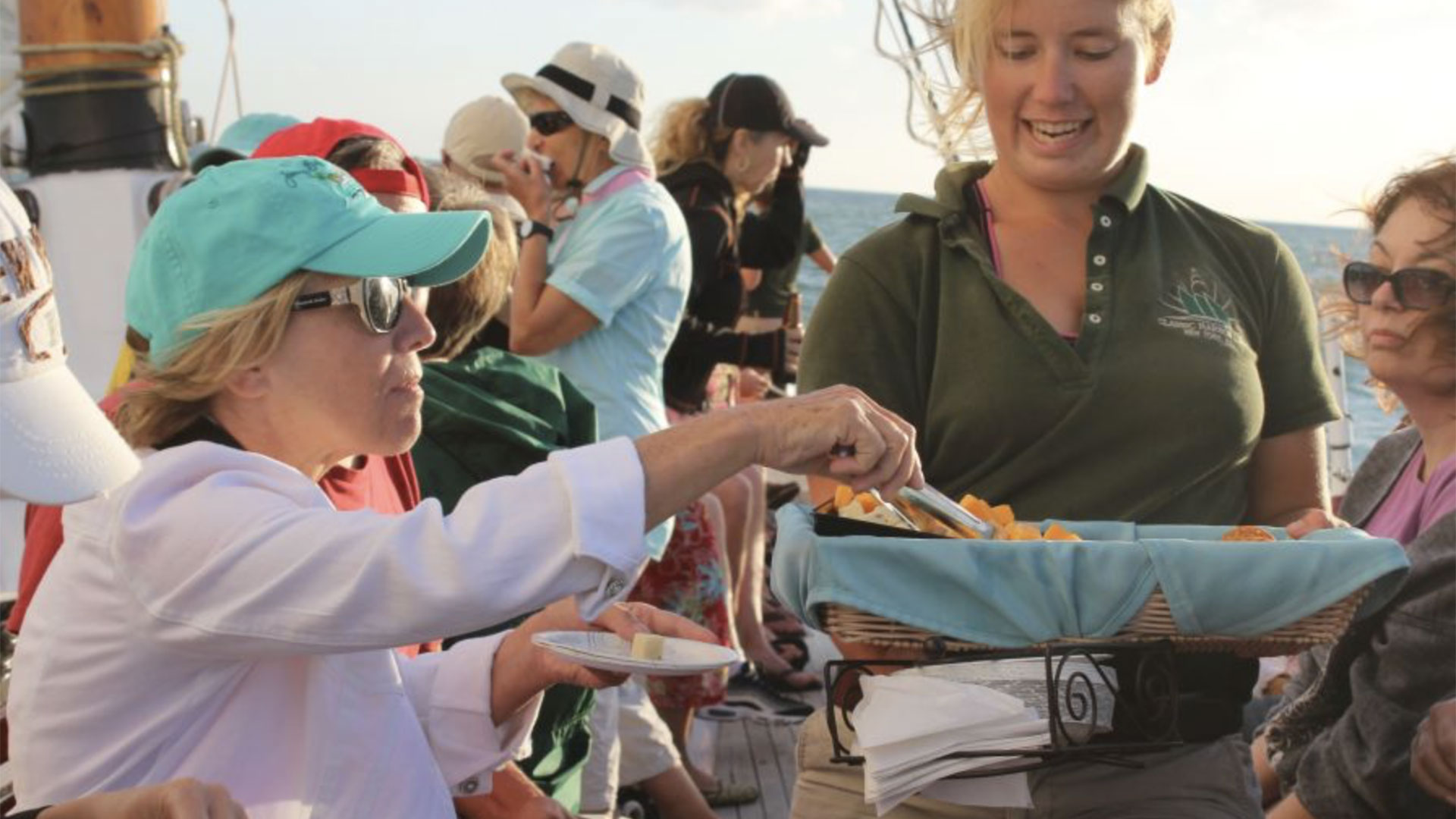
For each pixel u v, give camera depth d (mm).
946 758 2223
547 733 3250
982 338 2658
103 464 1486
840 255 2811
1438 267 3006
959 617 2230
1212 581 2189
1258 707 3971
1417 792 2924
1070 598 2207
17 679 1929
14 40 4395
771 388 7336
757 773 5301
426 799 2092
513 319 4715
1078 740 2223
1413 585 2865
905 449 1907
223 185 1998
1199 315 2672
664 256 4824
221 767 1913
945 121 2902
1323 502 2826
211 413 2037
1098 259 2672
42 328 1492
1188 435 2627
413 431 2100
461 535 1757
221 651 1818
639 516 1767
